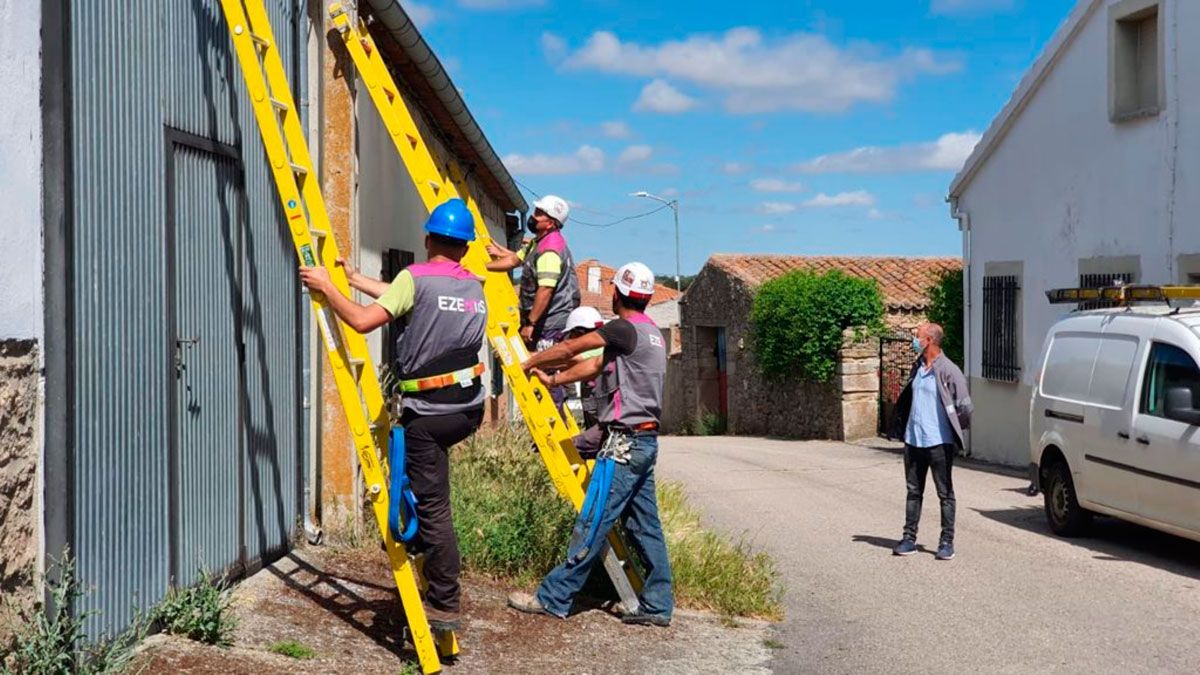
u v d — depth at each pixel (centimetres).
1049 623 803
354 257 834
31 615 437
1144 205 1557
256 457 687
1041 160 1783
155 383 541
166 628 538
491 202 2091
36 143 448
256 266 690
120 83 507
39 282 449
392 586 697
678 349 3747
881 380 2486
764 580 851
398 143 720
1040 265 1792
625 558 761
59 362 455
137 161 524
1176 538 1162
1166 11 1498
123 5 511
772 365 2725
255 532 684
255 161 689
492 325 741
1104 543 1135
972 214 1973
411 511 555
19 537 432
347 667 545
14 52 434
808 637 754
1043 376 1233
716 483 1625
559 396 889
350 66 823
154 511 540
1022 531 1210
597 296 4662
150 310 536
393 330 1065
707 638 718
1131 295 1134
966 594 898
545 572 773
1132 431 1065
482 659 607
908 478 1073
